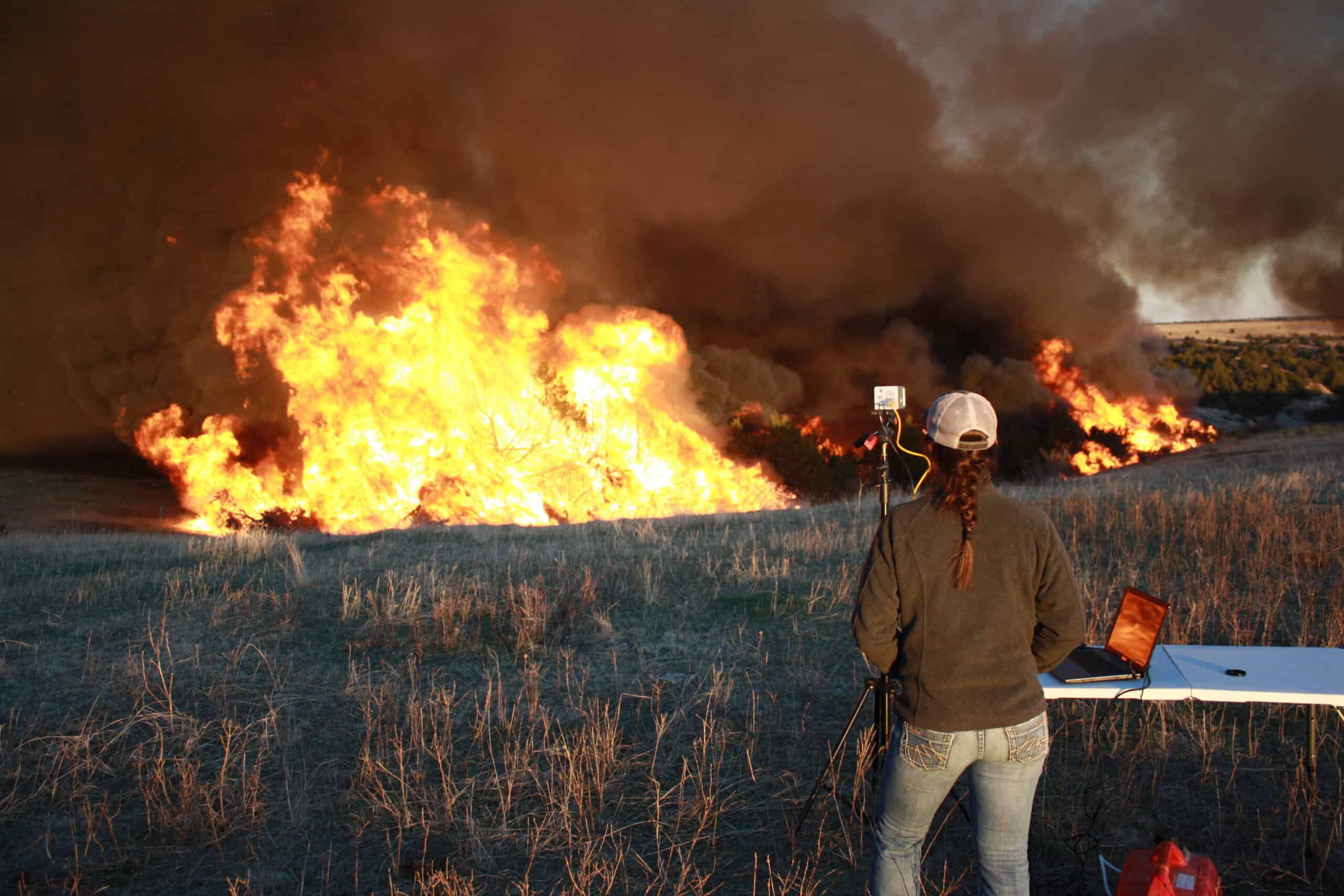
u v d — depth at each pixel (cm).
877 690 312
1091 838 310
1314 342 9319
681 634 566
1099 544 780
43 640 571
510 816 337
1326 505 856
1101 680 291
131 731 418
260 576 775
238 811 337
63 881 295
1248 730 381
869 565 214
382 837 324
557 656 527
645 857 309
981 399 210
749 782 360
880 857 222
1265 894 277
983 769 209
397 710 443
